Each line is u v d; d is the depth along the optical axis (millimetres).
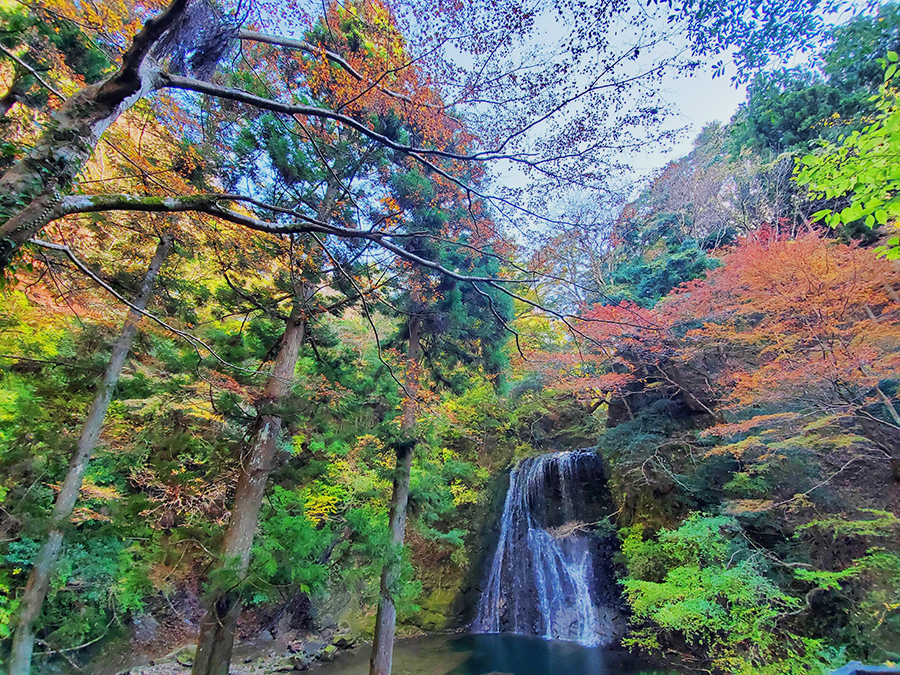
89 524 7199
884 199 4066
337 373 7203
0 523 6016
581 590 11102
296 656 9781
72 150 2152
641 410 12141
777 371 7215
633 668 8500
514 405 15344
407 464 7223
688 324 9562
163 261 6996
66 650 7172
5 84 4312
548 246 5281
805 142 12305
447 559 12867
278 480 6586
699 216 15227
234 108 5312
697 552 7543
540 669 8922
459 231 6320
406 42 4535
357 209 5773
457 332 8273
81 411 6906
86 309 6160
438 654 9898
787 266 7020
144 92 2389
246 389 5797
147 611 9609
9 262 2010
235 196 2668
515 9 3777
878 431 7504
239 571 4738
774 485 8156
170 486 6887
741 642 6684
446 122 4891
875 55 9211
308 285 6375
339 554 6180
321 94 5664
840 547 7082
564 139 4309
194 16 2541
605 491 12180
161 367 6398
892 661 5586
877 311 7641
